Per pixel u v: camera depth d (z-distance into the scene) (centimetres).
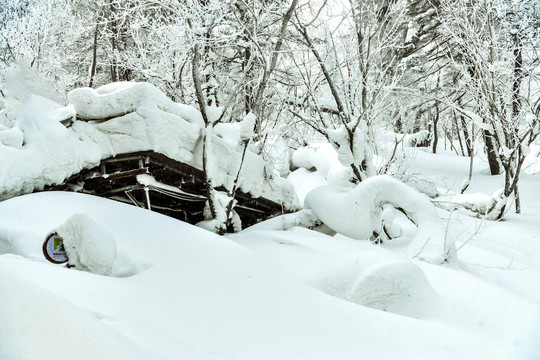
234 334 321
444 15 1243
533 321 445
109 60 1295
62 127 558
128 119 589
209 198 651
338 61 955
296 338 338
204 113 654
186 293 368
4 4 1325
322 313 399
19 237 421
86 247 370
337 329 371
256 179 802
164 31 824
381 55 1086
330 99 1069
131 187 637
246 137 696
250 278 432
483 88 1101
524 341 407
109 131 595
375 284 502
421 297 503
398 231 836
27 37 1270
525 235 962
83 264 372
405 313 492
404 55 1396
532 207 1198
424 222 722
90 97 576
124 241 436
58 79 1349
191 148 653
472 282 546
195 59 692
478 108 1223
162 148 595
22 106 565
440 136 3139
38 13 1290
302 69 1013
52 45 1344
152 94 603
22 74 585
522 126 1127
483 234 977
